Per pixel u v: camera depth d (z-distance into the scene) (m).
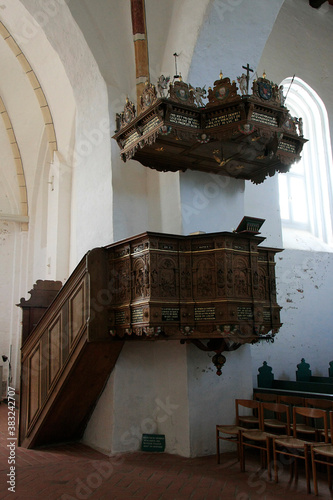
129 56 8.04
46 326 7.17
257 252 6.13
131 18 7.83
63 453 6.85
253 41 7.75
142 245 5.85
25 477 5.67
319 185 11.75
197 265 5.89
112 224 7.41
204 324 5.70
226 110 5.89
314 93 11.78
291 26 11.48
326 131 11.85
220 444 6.89
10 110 13.30
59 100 11.41
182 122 5.89
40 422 7.01
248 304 5.86
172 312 5.71
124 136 6.64
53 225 12.35
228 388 7.16
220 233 5.75
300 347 9.91
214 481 5.46
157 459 6.49
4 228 14.27
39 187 14.20
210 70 7.57
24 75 12.36
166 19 7.89
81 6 7.66
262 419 6.08
